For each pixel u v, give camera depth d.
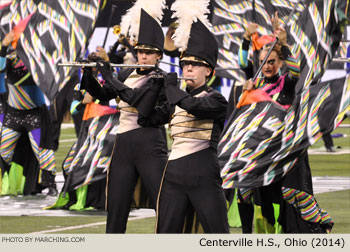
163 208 11.67
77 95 20.44
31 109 22.59
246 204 15.01
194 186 11.50
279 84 14.98
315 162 33.25
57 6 20.78
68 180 20.05
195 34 11.70
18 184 23.17
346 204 20.72
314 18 16.14
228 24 21.97
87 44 20.48
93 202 20.20
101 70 12.69
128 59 18.05
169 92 11.44
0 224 17.58
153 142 13.35
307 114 14.93
